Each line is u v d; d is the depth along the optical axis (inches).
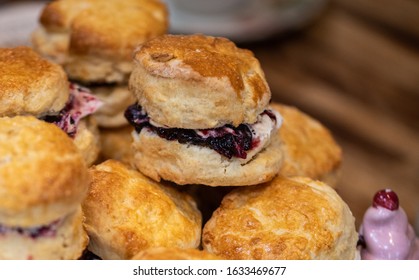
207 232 14.4
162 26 17.2
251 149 14.4
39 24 17.2
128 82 15.6
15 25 22.0
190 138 14.3
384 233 14.7
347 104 28.4
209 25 26.9
